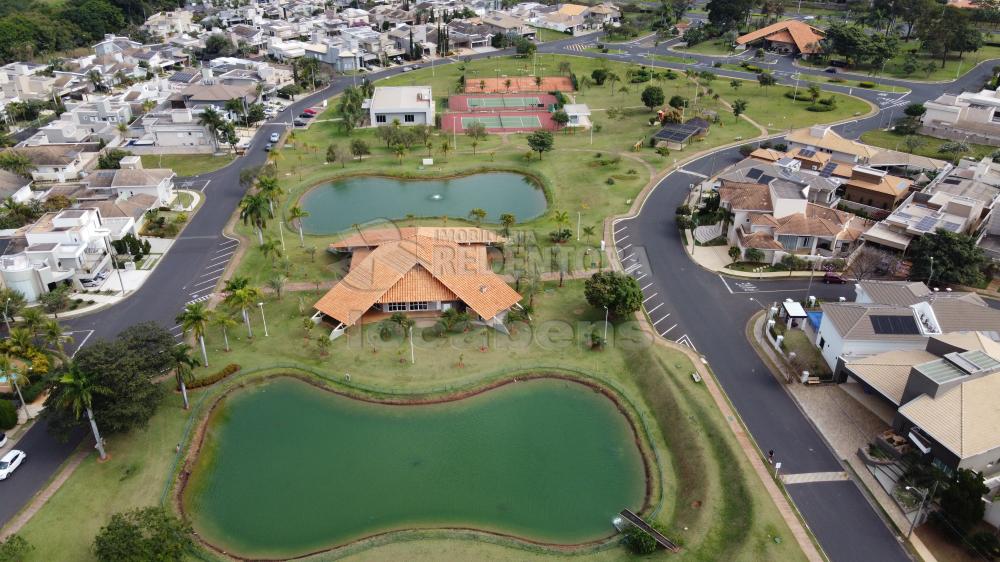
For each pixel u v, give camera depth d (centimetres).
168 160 18338
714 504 7619
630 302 10362
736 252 12425
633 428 8944
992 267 11700
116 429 8150
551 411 9206
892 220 12581
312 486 8119
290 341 10488
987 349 8431
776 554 6919
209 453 8600
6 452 8425
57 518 7512
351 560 7069
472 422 9025
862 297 10581
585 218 14400
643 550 7088
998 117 18475
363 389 9494
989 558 6806
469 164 17500
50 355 9619
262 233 13975
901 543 7062
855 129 18975
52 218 12925
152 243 13612
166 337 8950
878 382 8600
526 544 7256
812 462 8075
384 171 17150
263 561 7156
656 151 17888
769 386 9375
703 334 10519
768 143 17562
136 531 6669
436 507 7825
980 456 7319
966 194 13300
